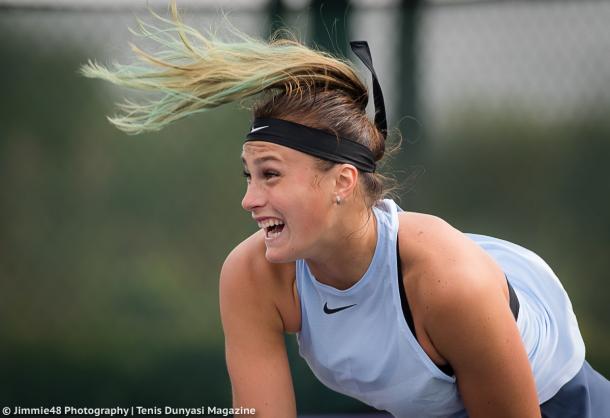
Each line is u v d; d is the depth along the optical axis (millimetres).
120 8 13938
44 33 14000
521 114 13953
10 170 13984
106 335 13914
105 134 14086
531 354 7695
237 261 7535
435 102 13883
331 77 6781
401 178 13805
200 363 13883
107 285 14000
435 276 6742
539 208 13906
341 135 6590
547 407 8289
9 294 13906
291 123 6504
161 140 14133
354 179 6652
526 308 7852
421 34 13867
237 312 7570
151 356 13891
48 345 13852
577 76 13953
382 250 6926
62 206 14055
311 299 7359
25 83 14008
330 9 13680
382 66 13820
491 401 7102
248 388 7582
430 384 7207
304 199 6520
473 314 6688
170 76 6902
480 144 13914
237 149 14211
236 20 13586
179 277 14086
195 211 14172
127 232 14086
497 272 7191
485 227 13906
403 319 6957
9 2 13945
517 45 13945
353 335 7262
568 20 13961
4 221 13977
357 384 7559
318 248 6762
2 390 13727
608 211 13867
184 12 13508
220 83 6828
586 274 13898
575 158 13922
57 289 13977
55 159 14062
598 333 13891
